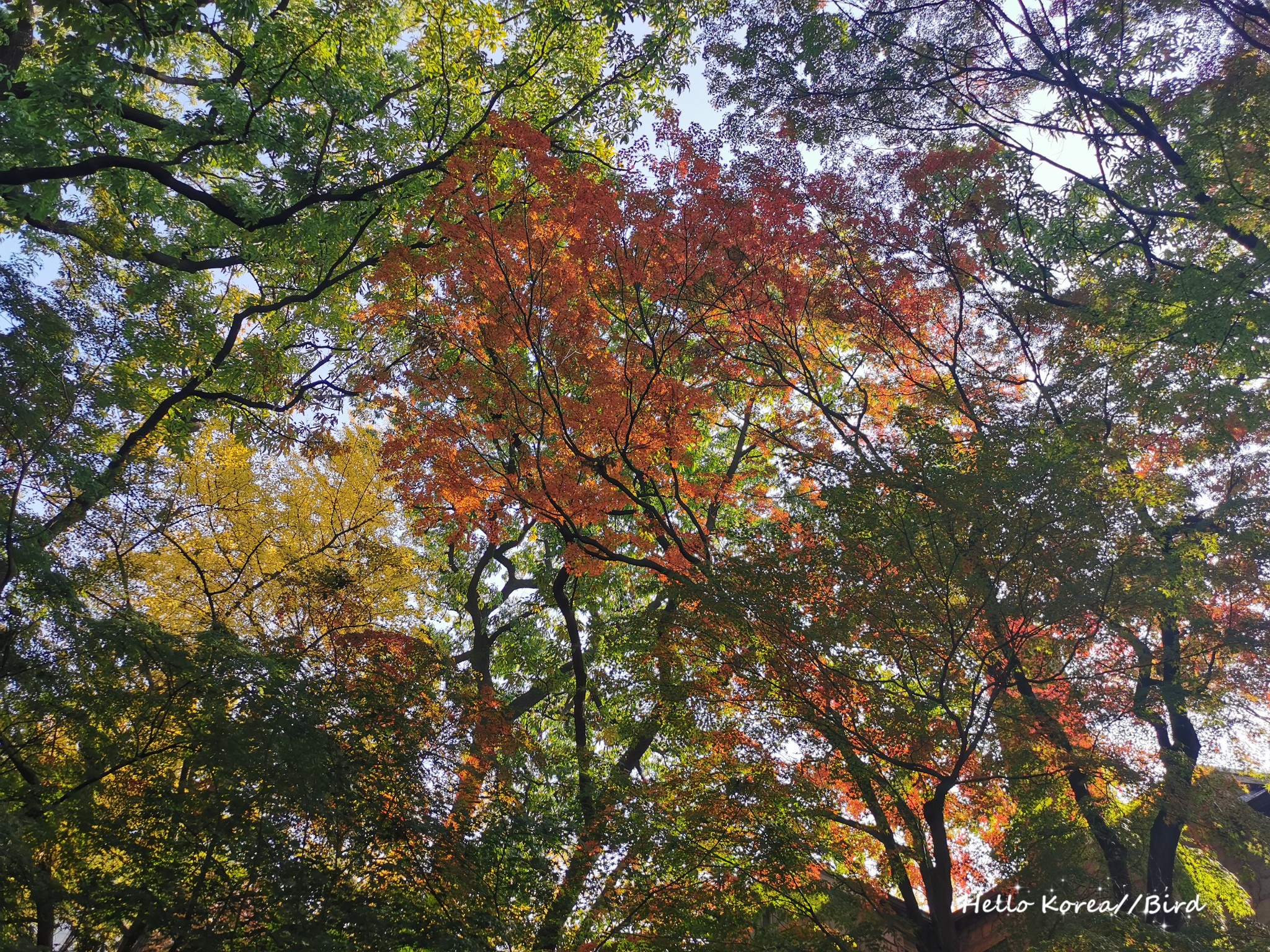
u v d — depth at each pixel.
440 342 13.08
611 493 12.74
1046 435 10.64
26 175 10.37
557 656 15.60
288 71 12.13
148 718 10.12
